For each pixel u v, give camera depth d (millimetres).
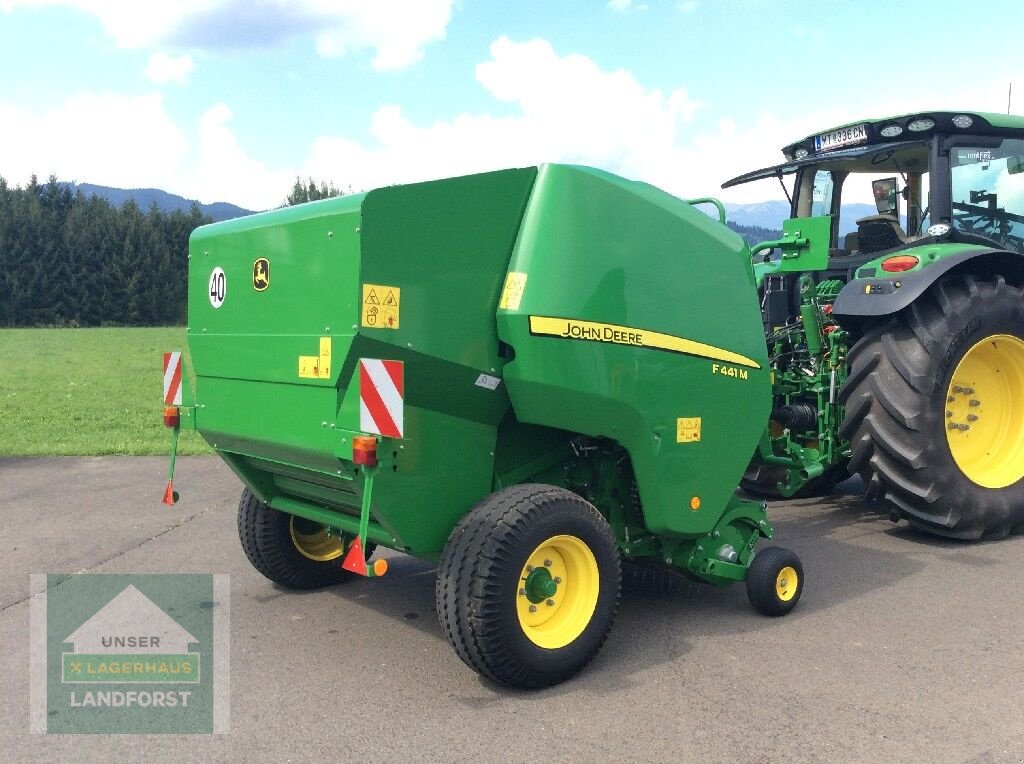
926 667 3500
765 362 4305
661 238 3859
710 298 4043
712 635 3928
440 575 3271
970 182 5969
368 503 3174
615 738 2957
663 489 3875
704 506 4062
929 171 5879
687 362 3910
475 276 3418
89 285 57312
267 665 3627
